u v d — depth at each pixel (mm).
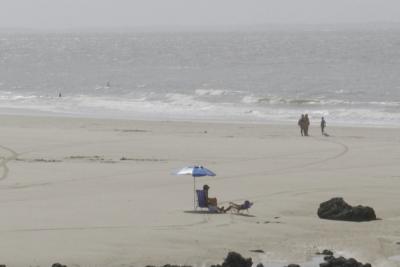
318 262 70562
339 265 66938
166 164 132500
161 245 75812
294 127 190375
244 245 76312
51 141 164125
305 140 165750
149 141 164000
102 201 98688
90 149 152000
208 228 82688
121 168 127562
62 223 85000
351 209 88250
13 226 83438
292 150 150500
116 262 70125
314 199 99438
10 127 191750
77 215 89438
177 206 95125
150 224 84500
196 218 87812
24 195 103938
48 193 105375
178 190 106875
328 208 89188
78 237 78500
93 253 72750
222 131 182625
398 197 101125
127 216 88812
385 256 73000
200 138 168875
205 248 75000
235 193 104188
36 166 129875
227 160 137750
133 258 71438
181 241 77438
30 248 74188
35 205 96250
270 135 175125
